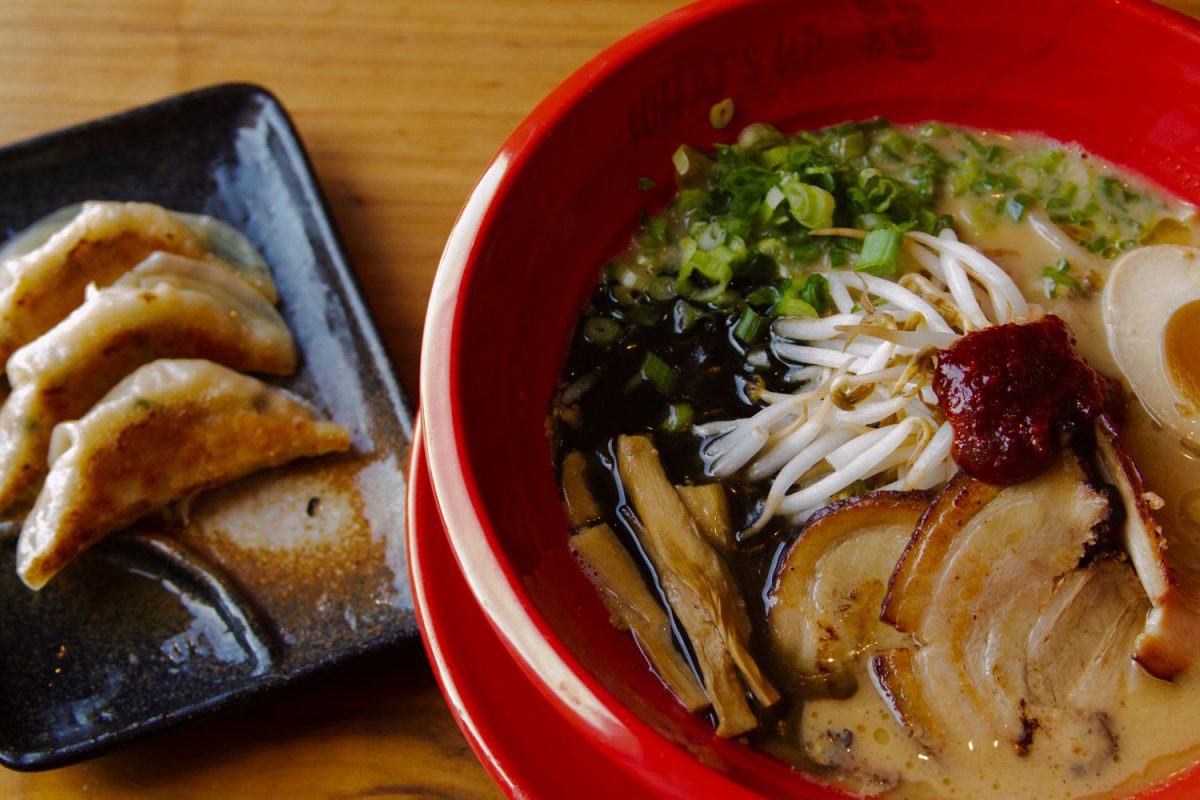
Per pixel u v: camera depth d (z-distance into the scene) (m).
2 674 0.41
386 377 0.44
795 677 0.35
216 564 0.42
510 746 0.35
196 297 0.46
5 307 0.46
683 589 0.36
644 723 0.32
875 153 0.41
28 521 0.43
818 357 0.39
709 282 0.40
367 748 0.39
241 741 0.39
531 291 0.38
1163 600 0.34
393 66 0.50
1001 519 0.35
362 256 0.47
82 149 0.49
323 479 0.44
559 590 0.36
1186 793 0.33
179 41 0.51
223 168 0.49
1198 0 0.45
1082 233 0.40
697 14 0.39
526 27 0.50
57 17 0.52
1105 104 0.40
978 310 0.38
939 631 0.35
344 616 0.41
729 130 0.41
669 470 0.38
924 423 0.36
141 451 0.43
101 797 0.39
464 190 0.48
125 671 0.41
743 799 0.31
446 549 0.37
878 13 0.40
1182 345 0.38
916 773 0.34
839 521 0.36
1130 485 0.34
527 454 0.37
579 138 0.38
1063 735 0.34
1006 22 0.40
